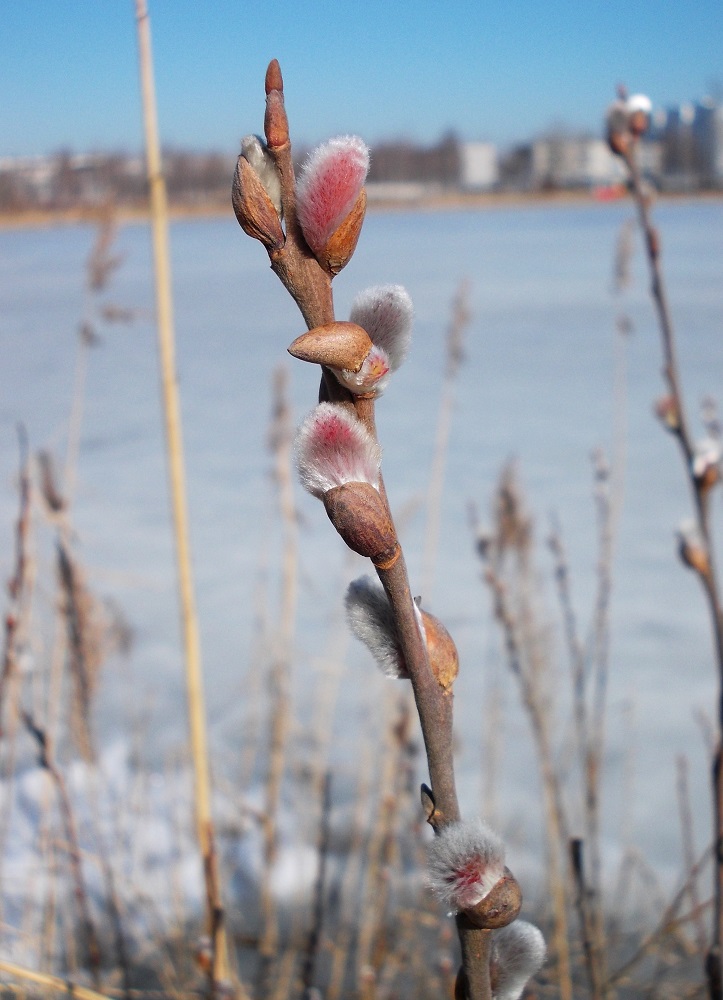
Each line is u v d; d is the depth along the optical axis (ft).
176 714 5.09
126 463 9.55
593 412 10.99
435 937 3.62
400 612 0.92
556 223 56.39
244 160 0.88
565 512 7.62
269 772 3.74
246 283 27.04
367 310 0.90
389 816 3.28
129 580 6.22
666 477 8.47
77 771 4.40
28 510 2.55
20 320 19.61
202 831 2.08
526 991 1.90
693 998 2.78
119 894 3.49
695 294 20.44
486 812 3.92
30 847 3.62
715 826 1.67
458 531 7.28
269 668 4.25
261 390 12.80
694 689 5.03
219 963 2.04
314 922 2.88
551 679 3.48
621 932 3.47
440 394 12.40
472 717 4.95
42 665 3.25
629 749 4.55
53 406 12.07
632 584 6.23
